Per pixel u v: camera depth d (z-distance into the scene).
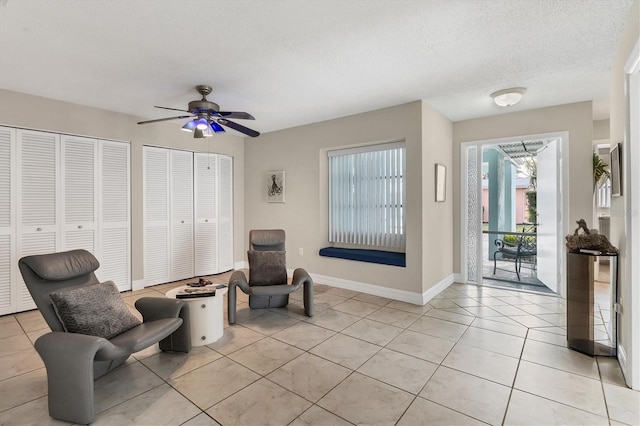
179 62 2.77
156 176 4.69
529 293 4.25
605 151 5.23
